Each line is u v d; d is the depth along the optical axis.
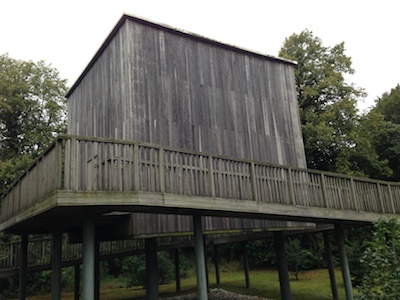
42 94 23.70
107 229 10.43
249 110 12.45
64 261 13.38
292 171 9.60
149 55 10.54
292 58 24.84
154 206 7.03
